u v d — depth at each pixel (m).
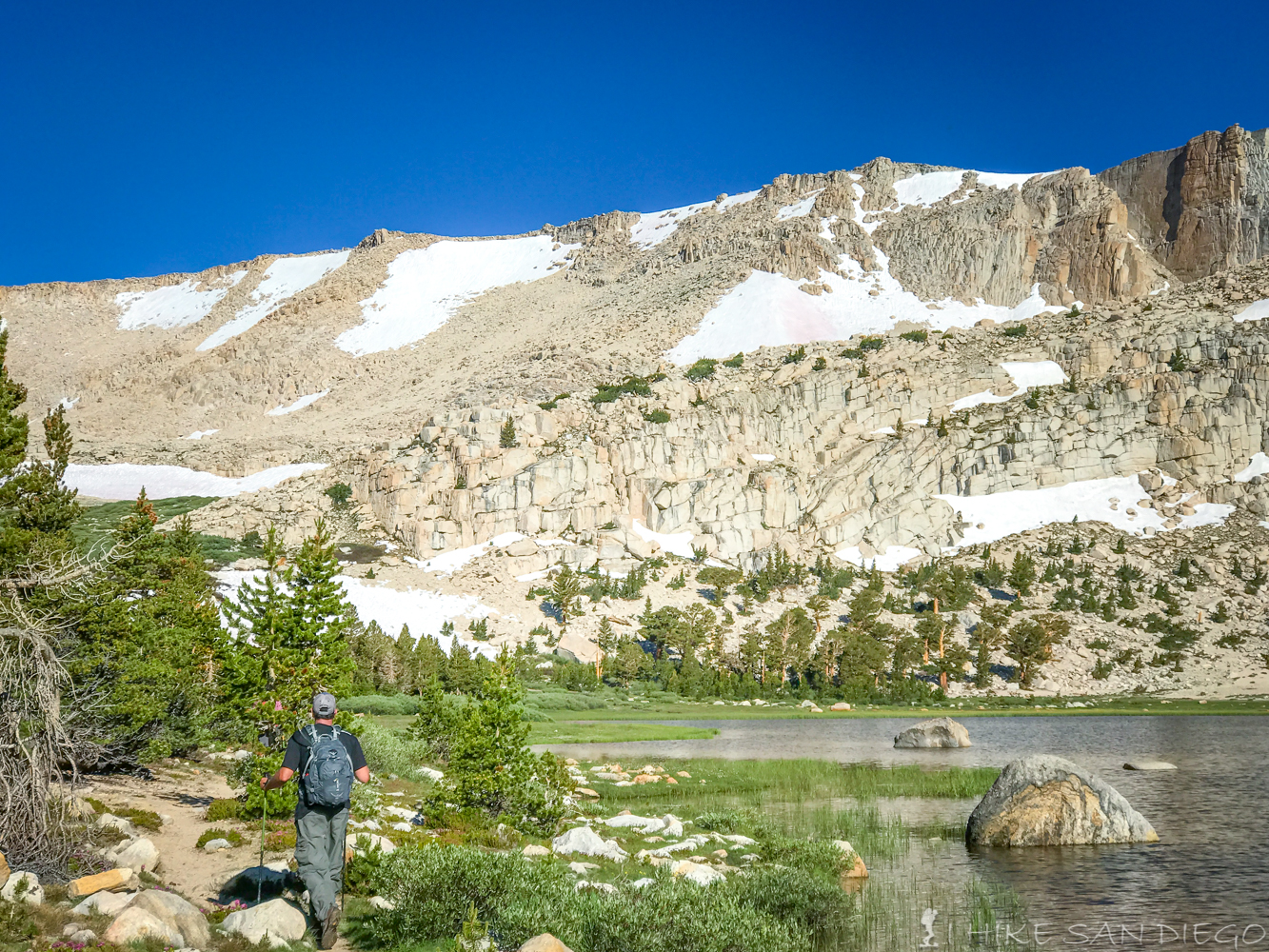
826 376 159.50
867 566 127.81
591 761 43.97
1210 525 129.50
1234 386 143.25
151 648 25.89
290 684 20.12
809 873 18.34
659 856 20.34
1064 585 118.69
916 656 98.19
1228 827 26.12
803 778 36.59
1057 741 55.31
